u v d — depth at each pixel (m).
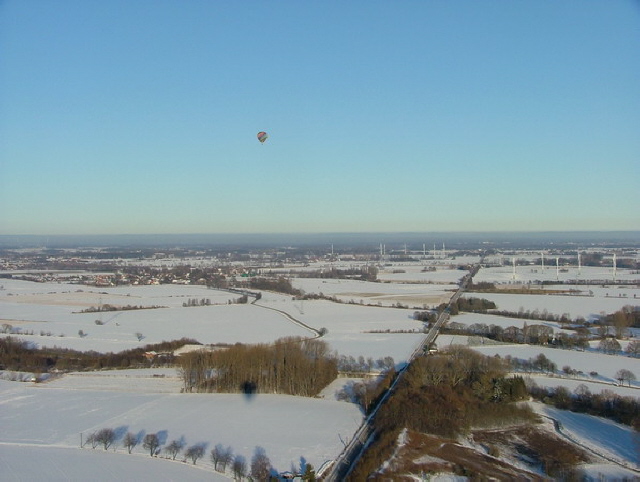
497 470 114.44
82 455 120.56
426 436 128.50
